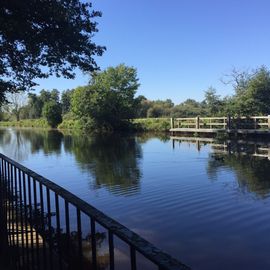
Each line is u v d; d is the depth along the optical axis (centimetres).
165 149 2433
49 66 996
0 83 1052
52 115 7831
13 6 756
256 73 3612
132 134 4459
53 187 305
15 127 9838
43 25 834
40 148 2839
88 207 239
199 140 3169
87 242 653
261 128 3102
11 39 845
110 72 5216
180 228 773
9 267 454
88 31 927
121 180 1336
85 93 5278
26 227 441
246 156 1948
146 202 994
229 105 3644
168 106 6375
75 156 2191
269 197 1009
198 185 1203
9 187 553
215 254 638
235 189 1127
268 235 718
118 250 622
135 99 5297
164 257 158
